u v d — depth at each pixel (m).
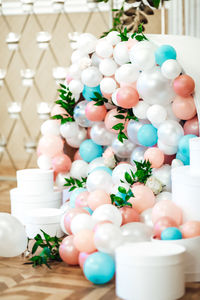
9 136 4.80
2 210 3.36
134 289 1.77
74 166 2.97
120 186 2.35
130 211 2.28
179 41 2.82
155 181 2.45
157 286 1.75
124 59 2.53
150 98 2.43
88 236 2.03
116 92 2.55
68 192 3.09
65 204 2.83
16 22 4.64
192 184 2.07
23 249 2.37
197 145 2.12
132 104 2.50
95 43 2.71
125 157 2.83
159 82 2.37
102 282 1.97
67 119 2.90
